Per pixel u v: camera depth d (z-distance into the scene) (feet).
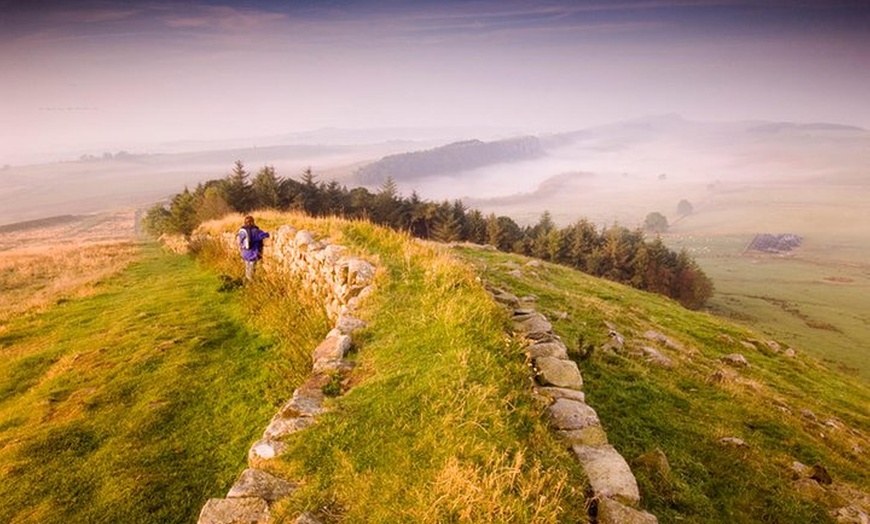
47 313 56.70
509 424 18.81
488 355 23.43
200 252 85.97
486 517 14.39
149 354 38.42
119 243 155.22
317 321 40.11
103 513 21.90
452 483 15.58
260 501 16.07
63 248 138.31
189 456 26.02
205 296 56.59
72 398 32.14
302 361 34.40
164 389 32.83
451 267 37.68
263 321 44.57
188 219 222.69
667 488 22.72
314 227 56.44
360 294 33.96
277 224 64.80
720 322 85.81
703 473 25.54
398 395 21.18
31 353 42.01
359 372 24.32
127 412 30.17
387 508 15.39
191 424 28.94
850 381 68.54
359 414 20.24
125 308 55.11
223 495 23.26
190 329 44.42
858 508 25.71
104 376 35.17
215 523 15.17
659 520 20.48
